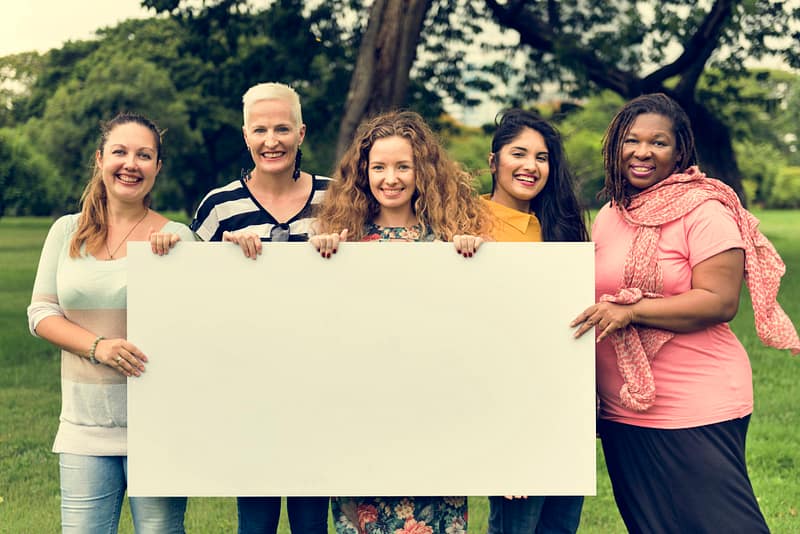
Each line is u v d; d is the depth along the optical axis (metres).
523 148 3.45
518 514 3.36
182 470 3.05
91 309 3.10
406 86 11.23
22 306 13.52
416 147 3.25
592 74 15.70
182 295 3.02
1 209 30.69
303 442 3.05
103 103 30.06
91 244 3.14
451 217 3.28
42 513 4.75
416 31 11.13
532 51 17.77
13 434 6.35
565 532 3.48
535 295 3.02
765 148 48.00
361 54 11.13
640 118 3.17
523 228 3.48
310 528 3.37
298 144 3.69
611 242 3.21
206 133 28.72
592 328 3.01
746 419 3.14
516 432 3.04
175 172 29.89
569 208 3.53
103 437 3.09
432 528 3.17
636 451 3.17
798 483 5.20
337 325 3.03
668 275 3.07
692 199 3.06
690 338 3.09
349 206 3.30
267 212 3.66
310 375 3.04
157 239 3.00
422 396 3.04
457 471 3.05
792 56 16.50
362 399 3.05
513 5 15.79
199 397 3.04
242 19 16.31
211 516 4.82
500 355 3.03
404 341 3.03
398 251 3.02
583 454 3.04
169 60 30.70
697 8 16.52
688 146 3.18
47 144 31.12
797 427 6.36
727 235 3.01
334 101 16.56
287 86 3.65
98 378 3.09
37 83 35.03
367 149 3.29
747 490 3.04
